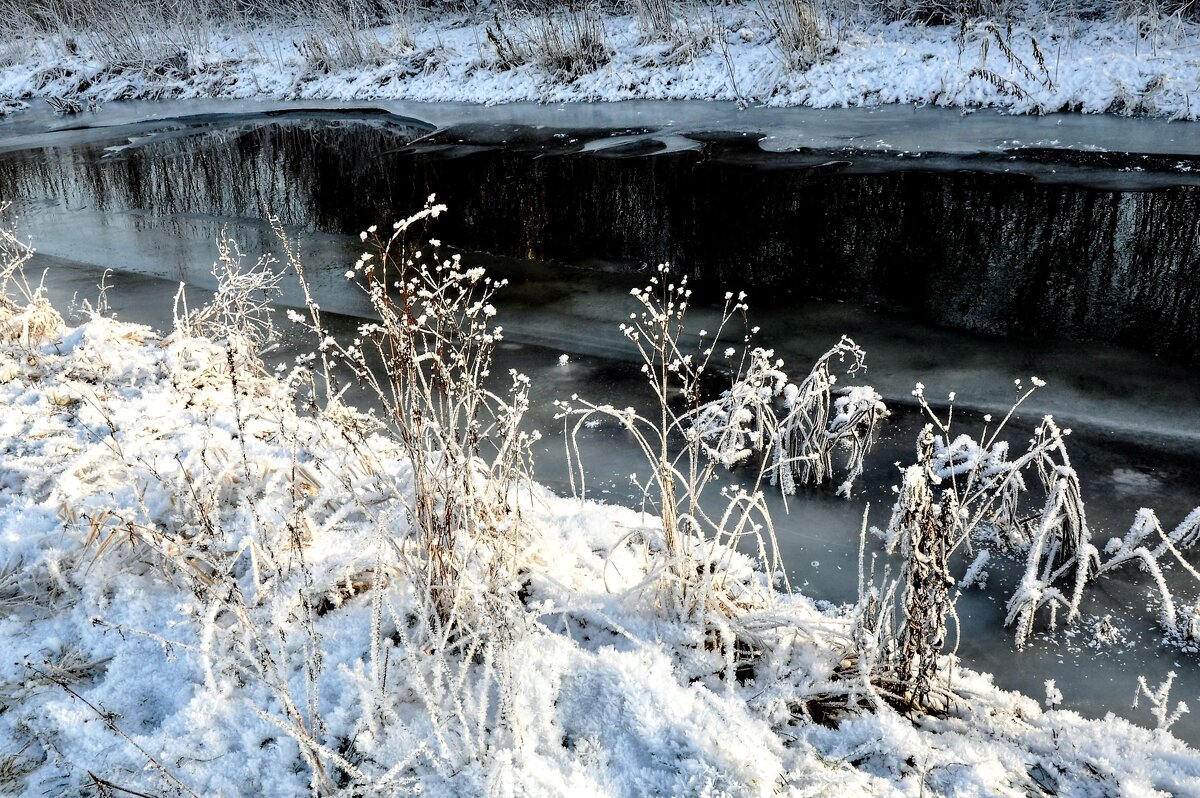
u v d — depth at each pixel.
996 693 3.07
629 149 12.04
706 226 9.11
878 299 7.14
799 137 11.70
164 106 18.89
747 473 4.76
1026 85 11.95
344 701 2.74
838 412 4.88
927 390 5.58
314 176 12.27
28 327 5.45
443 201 10.66
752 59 14.68
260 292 7.96
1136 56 11.69
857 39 14.02
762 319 6.90
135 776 2.55
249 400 4.67
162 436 4.28
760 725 2.69
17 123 18.17
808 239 8.52
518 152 12.52
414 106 16.62
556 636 2.94
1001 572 3.86
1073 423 5.05
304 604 2.93
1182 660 3.33
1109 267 7.36
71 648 3.06
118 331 5.59
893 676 2.96
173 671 2.94
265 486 3.78
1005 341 6.23
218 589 3.16
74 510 3.63
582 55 16.08
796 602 3.49
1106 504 4.26
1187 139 9.98
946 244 8.10
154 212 11.08
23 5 23.83
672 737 2.59
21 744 2.68
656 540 3.69
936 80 12.62
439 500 3.10
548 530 3.68
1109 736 2.80
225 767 2.57
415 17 20.52
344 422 4.07
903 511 3.02
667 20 15.99
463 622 2.86
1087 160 9.68
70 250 9.58
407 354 3.03
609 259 8.47
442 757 2.51
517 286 7.94
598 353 6.42
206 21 22.20
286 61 19.86
